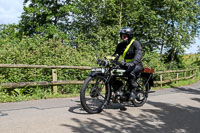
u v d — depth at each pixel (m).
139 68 5.68
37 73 8.02
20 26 26.55
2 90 6.73
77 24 27.91
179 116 5.23
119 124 4.40
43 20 26.19
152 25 26.25
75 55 10.37
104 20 26.42
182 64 28.20
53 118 4.64
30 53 8.98
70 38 26.39
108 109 5.70
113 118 4.83
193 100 7.54
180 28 28.42
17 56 8.26
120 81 5.49
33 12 25.12
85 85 4.96
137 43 5.56
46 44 10.09
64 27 27.47
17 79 7.57
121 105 6.25
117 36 23.06
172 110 5.84
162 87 12.14
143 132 3.98
